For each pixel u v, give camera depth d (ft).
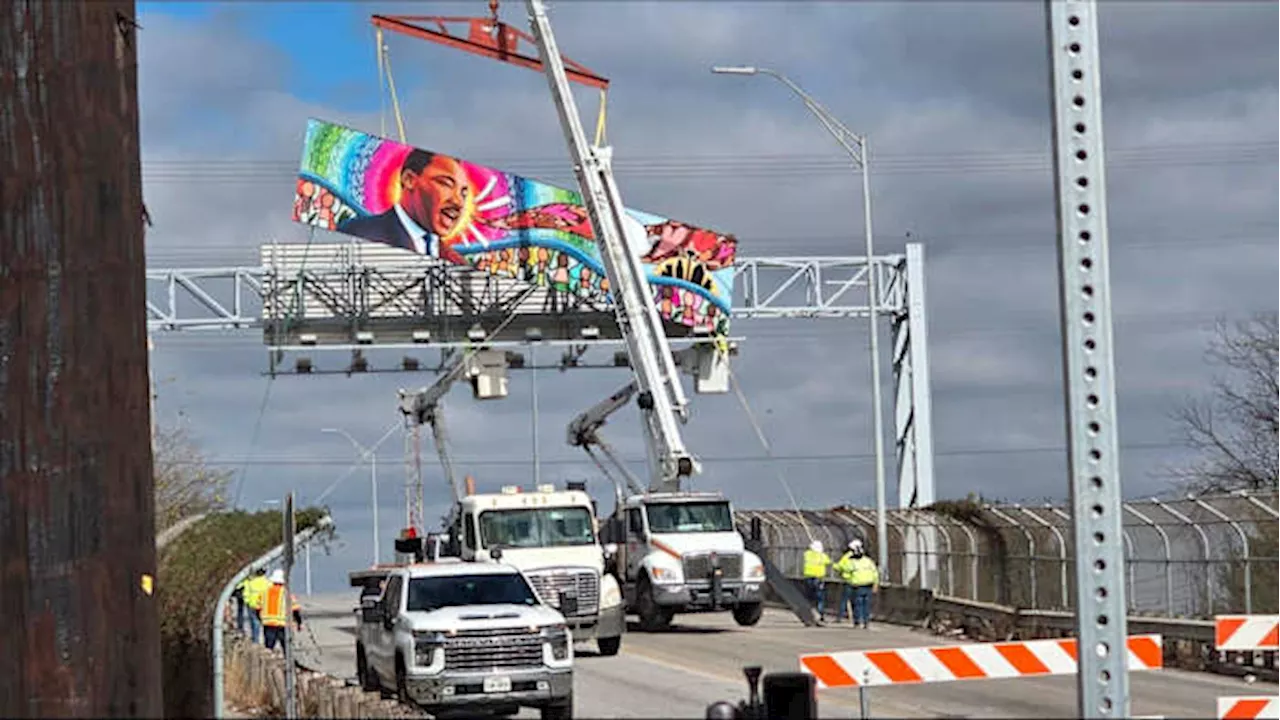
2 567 27.43
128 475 27.71
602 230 147.74
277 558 81.87
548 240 178.29
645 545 132.46
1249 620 48.67
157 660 27.99
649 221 183.83
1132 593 104.53
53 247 27.45
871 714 73.97
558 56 151.43
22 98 27.58
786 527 175.73
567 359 180.24
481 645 76.38
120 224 27.81
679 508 133.39
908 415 198.29
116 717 27.32
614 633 113.39
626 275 147.33
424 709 76.33
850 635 127.13
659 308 183.83
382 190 175.32
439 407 158.20
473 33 168.35
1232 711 38.68
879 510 147.95
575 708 80.28
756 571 132.77
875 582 136.56
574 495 118.32
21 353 27.45
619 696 85.92
